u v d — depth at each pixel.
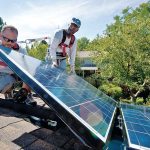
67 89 1.88
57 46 4.39
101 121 1.38
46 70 2.43
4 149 1.51
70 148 1.76
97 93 2.77
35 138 1.78
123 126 1.40
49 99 1.33
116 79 21.55
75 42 4.69
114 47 21.23
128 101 21.80
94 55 27.27
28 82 1.50
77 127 1.15
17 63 1.71
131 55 20.02
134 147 1.00
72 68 4.91
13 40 3.11
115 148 1.39
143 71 19.38
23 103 2.60
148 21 21.19
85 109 1.47
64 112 1.23
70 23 4.36
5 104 2.61
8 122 2.08
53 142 1.81
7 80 3.04
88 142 1.10
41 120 2.22
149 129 1.35
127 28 21.81
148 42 19.88
